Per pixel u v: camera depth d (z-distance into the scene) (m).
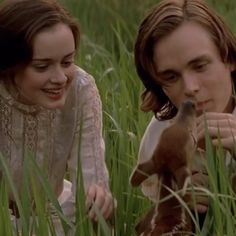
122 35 16.95
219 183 7.88
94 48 14.36
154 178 7.61
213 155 7.86
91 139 8.84
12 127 8.84
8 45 8.27
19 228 8.59
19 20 8.23
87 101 8.86
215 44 8.13
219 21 8.30
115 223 8.16
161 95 8.55
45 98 8.34
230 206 7.75
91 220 8.03
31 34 8.15
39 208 7.64
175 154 7.37
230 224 7.38
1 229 7.65
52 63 8.23
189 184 7.45
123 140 9.33
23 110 8.77
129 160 9.28
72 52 8.29
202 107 8.07
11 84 8.56
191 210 7.84
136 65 8.47
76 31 8.44
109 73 13.05
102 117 9.66
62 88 8.32
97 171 8.73
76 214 7.80
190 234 7.48
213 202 7.66
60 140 8.95
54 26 8.19
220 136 7.85
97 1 18.05
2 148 8.93
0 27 8.30
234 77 8.52
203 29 8.12
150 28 8.19
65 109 8.89
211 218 7.77
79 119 8.84
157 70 8.23
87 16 17.88
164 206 7.54
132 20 17.67
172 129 7.44
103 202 8.19
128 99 10.73
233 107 8.48
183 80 8.06
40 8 8.25
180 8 8.20
